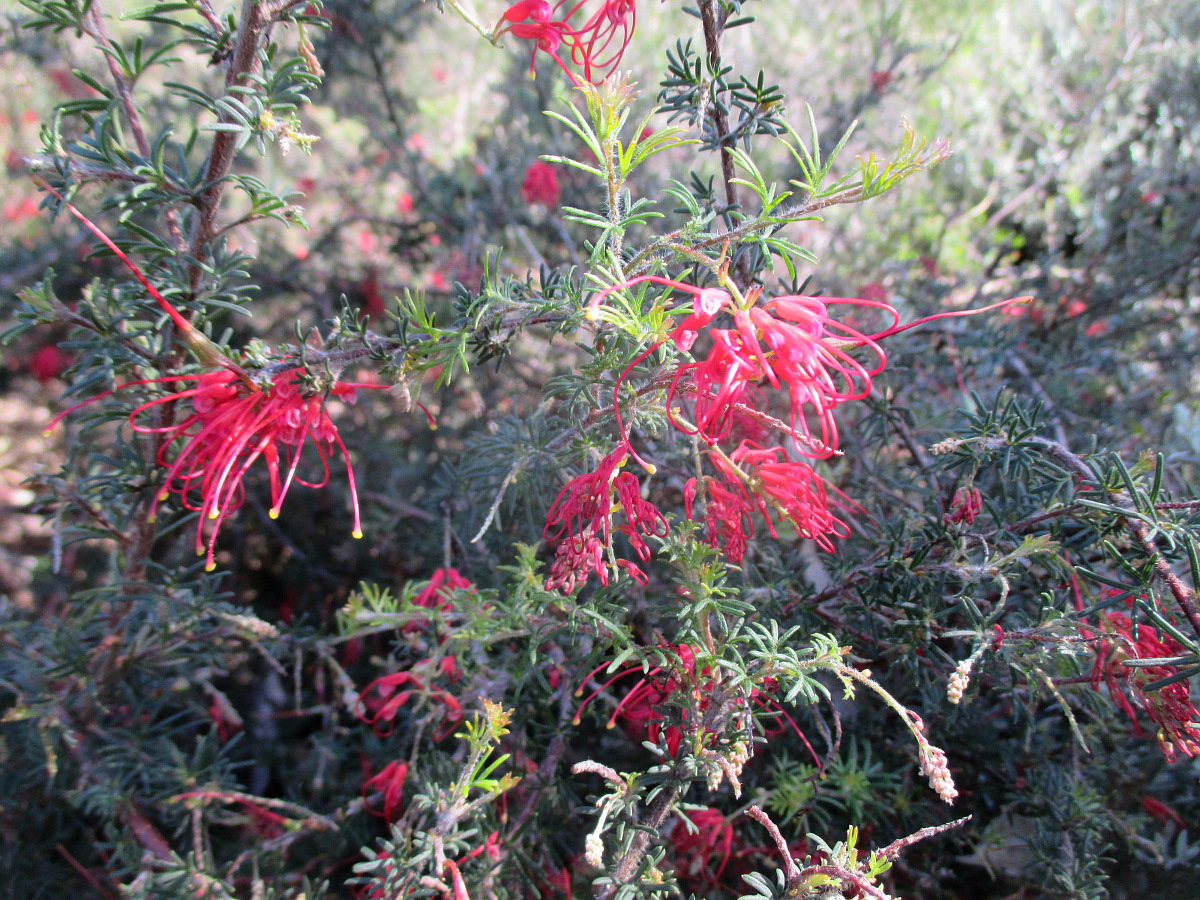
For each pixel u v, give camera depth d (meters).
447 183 4.04
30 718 2.07
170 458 1.72
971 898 2.18
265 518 3.49
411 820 1.83
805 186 1.35
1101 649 1.54
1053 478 1.67
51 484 1.83
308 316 3.91
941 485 2.22
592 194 3.80
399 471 3.41
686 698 1.46
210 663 2.34
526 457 1.92
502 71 4.59
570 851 2.13
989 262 3.67
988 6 4.46
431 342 1.41
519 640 2.38
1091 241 3.61
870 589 1.79
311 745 3.04
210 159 1.44
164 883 1.81
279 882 2.04
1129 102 4.06
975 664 1.69
